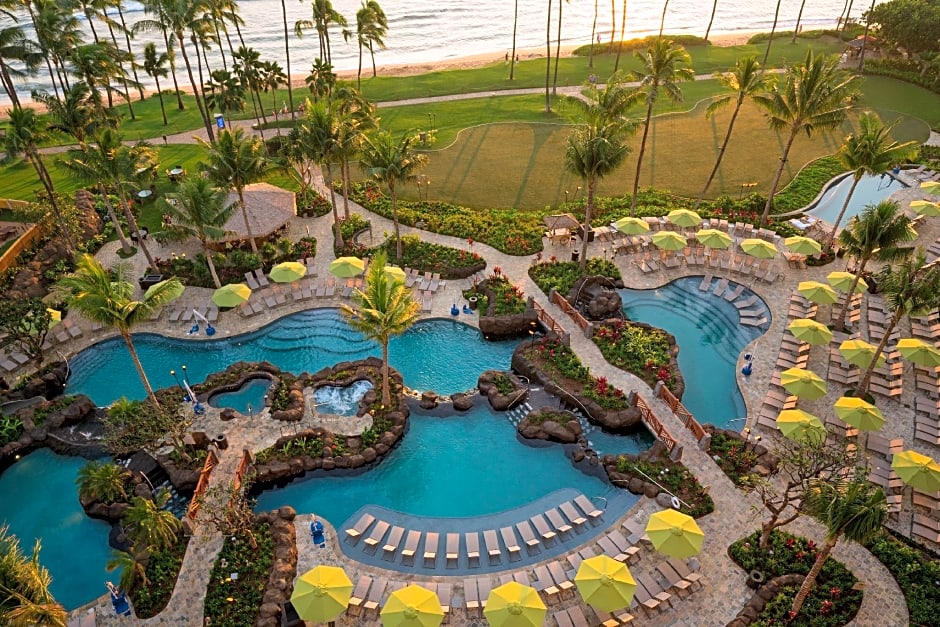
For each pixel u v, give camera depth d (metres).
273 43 134.38
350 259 44.88
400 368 39.94
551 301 44.25
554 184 61.84
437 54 129.50
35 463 33.75
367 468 32.97
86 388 38.62
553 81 91.31
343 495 31.58
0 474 33.25
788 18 156.88
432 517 30.23
